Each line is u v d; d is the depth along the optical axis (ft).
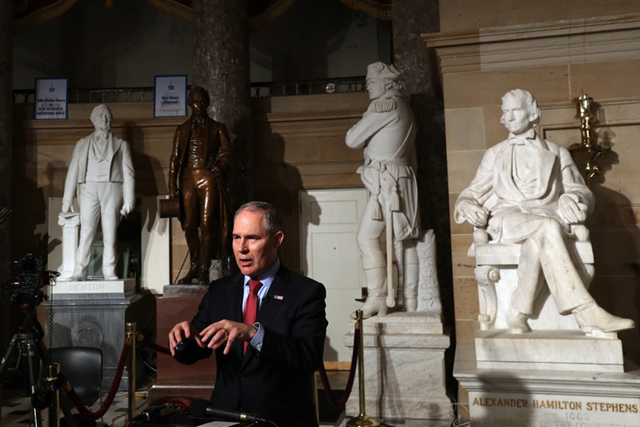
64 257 23.36
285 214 26.32
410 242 18.67
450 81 17.72
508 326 12.76
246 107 23.80
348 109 25.99
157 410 5.79
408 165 18.53
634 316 16.37
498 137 17.28
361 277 25.73
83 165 23.07
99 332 21.76
